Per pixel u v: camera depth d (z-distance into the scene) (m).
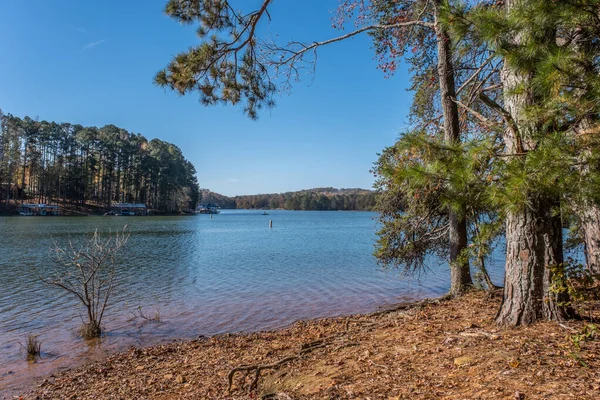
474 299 6.59
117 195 89.19
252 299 10.66
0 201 69.38
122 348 6.86
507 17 3.02
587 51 3.04
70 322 8.55
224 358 5.64
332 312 9.16
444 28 3.52
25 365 6.11
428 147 3.64
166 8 5.80
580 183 2.84
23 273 14.54
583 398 2.49
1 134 68.19
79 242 25.16
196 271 15.60
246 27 6.31
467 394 2.83
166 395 4.31
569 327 3.75
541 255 4.07
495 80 7.58
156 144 97.62
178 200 106.31
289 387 3.69
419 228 8.32
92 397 4.53
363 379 3.48
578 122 3.08
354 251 22.84
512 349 3.50
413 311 6.63
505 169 3.07
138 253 21.75
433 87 8.72
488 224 5.64
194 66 6.10
